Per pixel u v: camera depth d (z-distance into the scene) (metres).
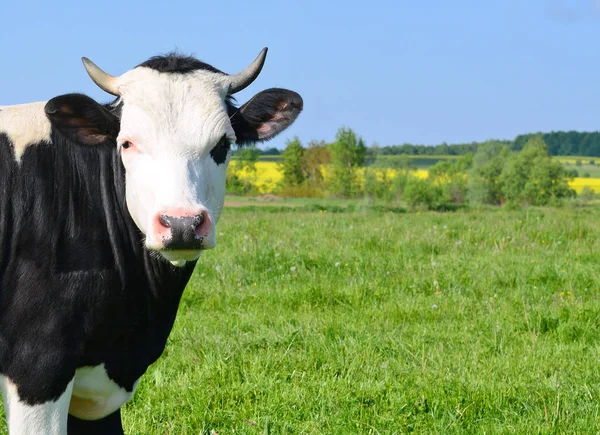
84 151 4.25
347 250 11.14
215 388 5.86
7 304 4.01
